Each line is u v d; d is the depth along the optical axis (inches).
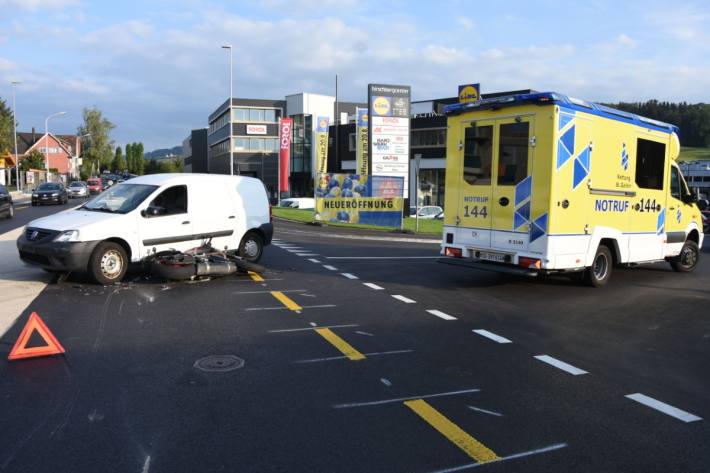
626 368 232.5
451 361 236.8
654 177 451.8
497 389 204.4
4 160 2325.3
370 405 186.2
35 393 191.9
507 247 387.2
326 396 193.3
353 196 1019.3
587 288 421.4
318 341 262.2
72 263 369.1
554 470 145.6
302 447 155.0
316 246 686.5
